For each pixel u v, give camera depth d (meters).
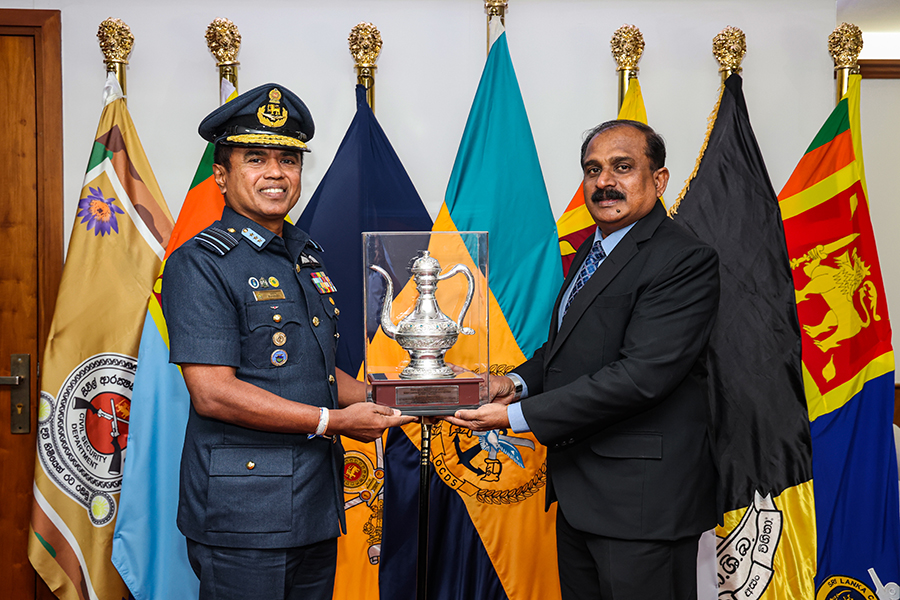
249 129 1.36
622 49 1.91
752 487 1.87
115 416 1.81
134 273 1.83
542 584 1.90
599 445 1.41
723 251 1.88
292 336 1.34
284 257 1.42
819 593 1.89
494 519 1.88
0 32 1.89
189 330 1.26
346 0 1.95
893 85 2.45
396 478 1.87
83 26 1.90
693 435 1.41
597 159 1.47
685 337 1.36
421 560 1.42
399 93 1.98
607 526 1.36
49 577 1.78
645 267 1.42
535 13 1.99
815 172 1.94
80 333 1.80
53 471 1.79
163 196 1.91
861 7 2.27
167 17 1.92
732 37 1.89
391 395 1.37
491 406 1.40
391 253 1.48
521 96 1.94
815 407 1.91
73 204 1.93
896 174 2.46
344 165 1.85
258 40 1.94
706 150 1.91
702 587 1.85
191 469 1.32
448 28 1.98
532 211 1.90
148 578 1.78
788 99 2.03
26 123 1.92
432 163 1.99
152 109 1.92
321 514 1.35
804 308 1.92
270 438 1.31
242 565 1.27
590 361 1.44
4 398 1.96
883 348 1.88
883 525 1.88
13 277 1.94
